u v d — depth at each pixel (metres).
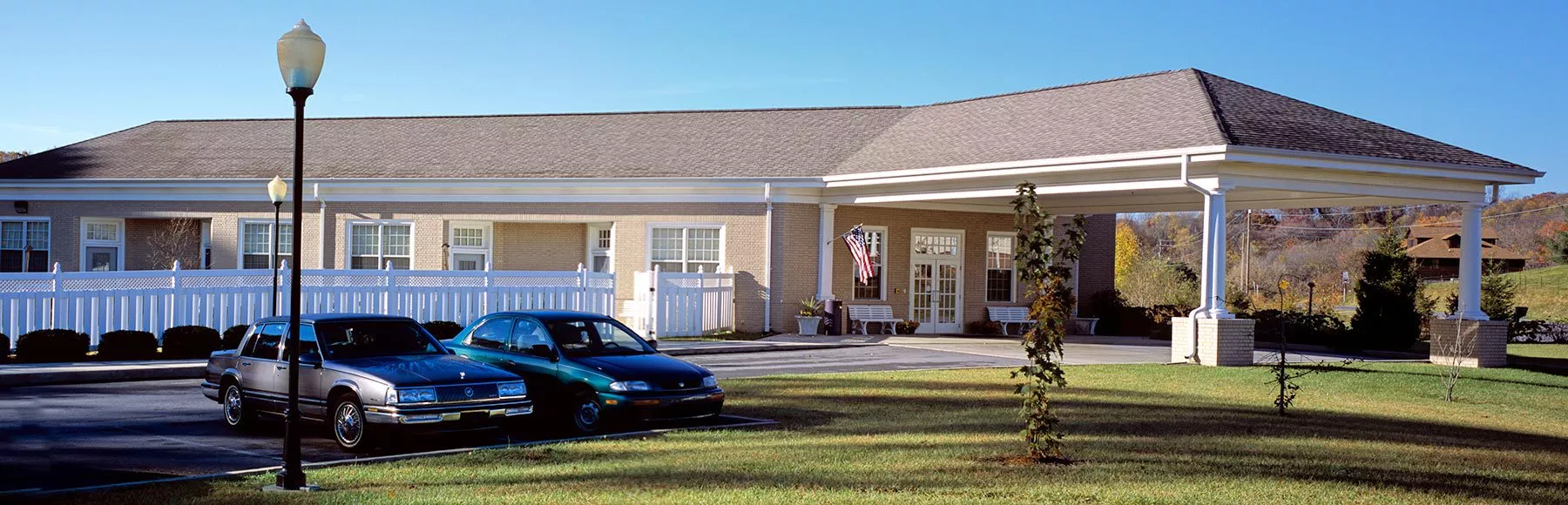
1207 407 16.86
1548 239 85.44
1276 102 27.27
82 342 21.38
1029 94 31.86
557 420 14.57
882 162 30.23
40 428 13.73
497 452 12.18
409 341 14.05
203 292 24.23
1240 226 92.00
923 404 16.72
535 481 10.42
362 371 12.60
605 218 32.28
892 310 33.00
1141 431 14.22
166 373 19.89
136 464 11.42
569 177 32.28
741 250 31.22
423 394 12.35
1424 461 12.41
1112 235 38.41
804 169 31.41
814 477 10.73
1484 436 14.74
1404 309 30.50
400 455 12.09
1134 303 51.47
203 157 36.62
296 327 10.11
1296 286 69.50
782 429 14.15
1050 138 27.44
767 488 10.15
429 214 33.38
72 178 35.38
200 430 13.95
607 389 13.97
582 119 37.25
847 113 35.03
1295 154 23.33
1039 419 11.75
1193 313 23.61
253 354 13.91
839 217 31.91
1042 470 11.22
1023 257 11.88
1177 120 25.19
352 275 25.81
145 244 36.16
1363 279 31.36
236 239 34.53
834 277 31.91
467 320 27.52
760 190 30.94
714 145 33.69
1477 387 21.11
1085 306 37.81
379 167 34.53
